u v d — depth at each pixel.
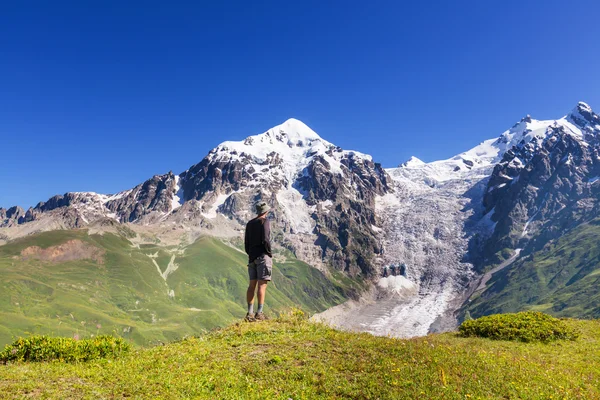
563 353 18.50
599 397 11.34
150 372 10.87
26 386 9.23
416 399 9.79
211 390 9.81
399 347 13.77
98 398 8.97
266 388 10.12
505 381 11.73
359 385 10.46
